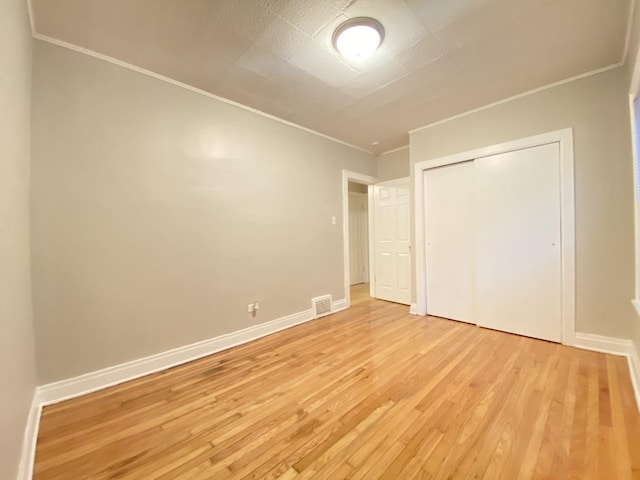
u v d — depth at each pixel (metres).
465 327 3.06
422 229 3.57
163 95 2.31
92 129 1.97
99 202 1.99
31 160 1.74
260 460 1.28
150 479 1.19
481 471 1.18
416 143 3.54
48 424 1.55
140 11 1.62
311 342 2.74
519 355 2.30
